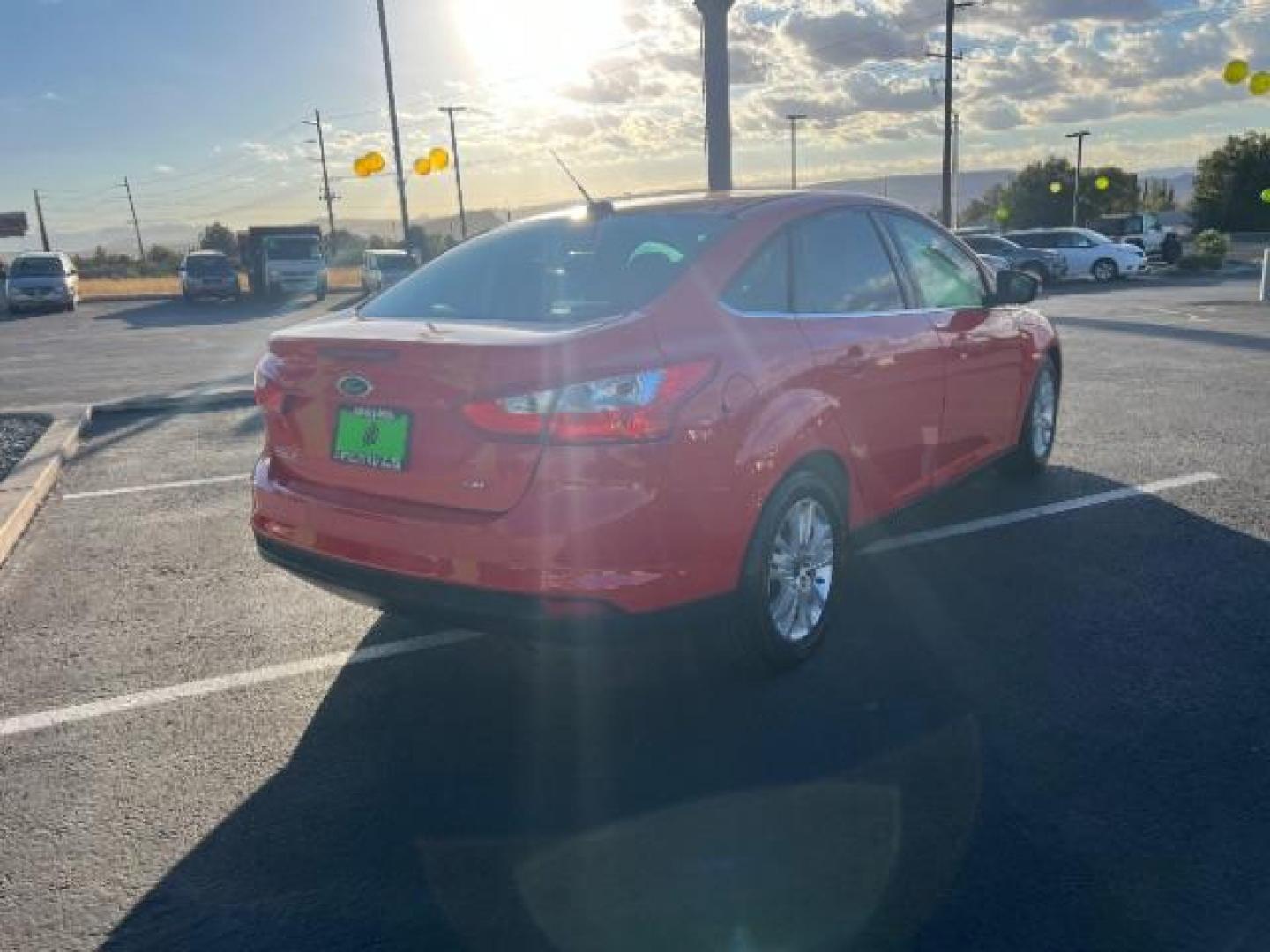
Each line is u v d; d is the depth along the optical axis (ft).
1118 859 8.50
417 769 10.39
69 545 18.28
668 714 11.32
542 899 8.25
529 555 9.82
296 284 103.24
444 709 11.69
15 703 12.09
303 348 11.30
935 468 15.30
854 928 7.77
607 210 13.23
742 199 13.35
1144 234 116.16
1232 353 37.45
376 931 7.96
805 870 8.48
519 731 11.10
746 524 10.89
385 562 10.72
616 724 11.16
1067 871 8.36
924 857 8.60
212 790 10.09
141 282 141.69
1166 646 12.54
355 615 14.64
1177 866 8.39
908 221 15.42
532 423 9.71
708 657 11.74
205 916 8.21
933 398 14.85
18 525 18.88
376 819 9.51
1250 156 186.39
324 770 10.41
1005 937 7.63
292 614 14.76
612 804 9.61
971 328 15.94
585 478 9.73
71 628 14.37
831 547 12.64
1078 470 20.71
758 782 9.88
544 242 12.93
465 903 8.25
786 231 12.75
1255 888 8.11
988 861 8.52
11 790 10.16
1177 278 95.14
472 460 10.05
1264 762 9.93
